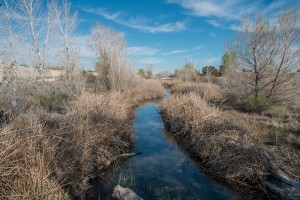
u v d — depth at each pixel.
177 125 8.84
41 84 10.58
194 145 6.89
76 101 8.84
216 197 4.53
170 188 4.83
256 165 4.90
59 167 4.19
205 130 7.00
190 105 9.69
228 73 13.11
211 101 13.52
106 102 8.63
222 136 6.06
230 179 5.00
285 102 10.69
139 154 6.71
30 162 3.58
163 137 8.40
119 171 5.55
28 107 7.47
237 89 12.46
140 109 14.17
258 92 11.35
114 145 6.51
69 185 4.24
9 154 3.38
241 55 11.33
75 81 12.59
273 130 7.30
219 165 5.44
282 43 10.12
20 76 8.50
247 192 4.66
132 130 8.85
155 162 6.14
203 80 27.08
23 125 4.39
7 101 6.80
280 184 4.45
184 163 6.10
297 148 5.84
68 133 5.07
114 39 16.67
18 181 3.26
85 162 4.96
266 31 10.36
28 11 10.06
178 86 24.48
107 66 16.72
